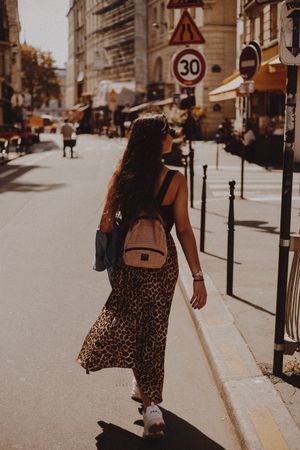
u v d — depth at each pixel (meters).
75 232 10.60
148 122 3.65
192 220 11.28
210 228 10.41
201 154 32.53
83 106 95.38
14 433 3.79
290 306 4.42
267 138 26.55
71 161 30.34
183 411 4.15
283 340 4.32
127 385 4.52
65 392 4.38
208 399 4.32
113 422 3.96
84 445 3.67
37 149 43.94
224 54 52.91
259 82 22.09
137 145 3.63
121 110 71.62
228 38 52.84
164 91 62.31
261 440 3.49
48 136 81.69
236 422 3.80
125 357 3.65
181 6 11.23
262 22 32.28
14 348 5.20
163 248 3.56
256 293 6.45
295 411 3.83
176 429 3.90
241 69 13.77
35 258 8.59
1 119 57.69
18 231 10.68
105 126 76.88
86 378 4.62
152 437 3.71
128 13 72.44
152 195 3.58
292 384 4.22
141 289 3.60
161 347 3.65
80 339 5.43
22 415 4.03
